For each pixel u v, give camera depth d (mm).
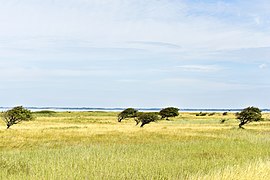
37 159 14406
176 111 90562
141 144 23750
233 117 106438
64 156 15852
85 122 73750
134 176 11039
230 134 36719
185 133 37969
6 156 15891
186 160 15016
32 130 42031
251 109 54844
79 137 32375
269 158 15859
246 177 9523
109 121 80312
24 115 49969
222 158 16453
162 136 33781
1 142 27125
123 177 10859
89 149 19188
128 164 13039
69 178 10312
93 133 37188
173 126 59000
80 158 14789
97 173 11305
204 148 21062
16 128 49281
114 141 28391
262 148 21656
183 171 12047
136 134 36094
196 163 14102
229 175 9555
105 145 23062
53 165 12438
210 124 67688
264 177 9672
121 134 36000
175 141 27641
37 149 21531
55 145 25047
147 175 11180
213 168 12445
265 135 35719
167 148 20453
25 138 31016
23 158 15156
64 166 12219
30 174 11117
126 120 89000
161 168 12297
